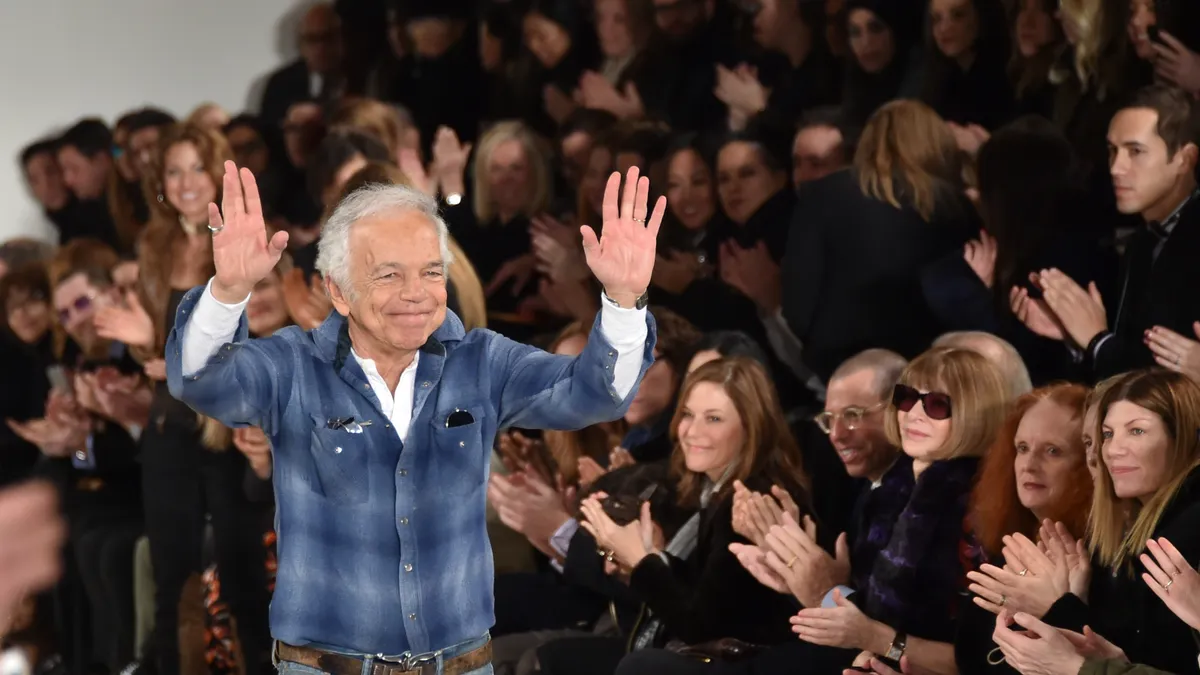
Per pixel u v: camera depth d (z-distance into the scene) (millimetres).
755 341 13156
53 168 20812
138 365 15898
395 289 6781
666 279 13977
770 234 13734
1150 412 8570
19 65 21359
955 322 11664
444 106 19062
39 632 15547
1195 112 10664
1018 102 12867
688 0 16109
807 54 15320
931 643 9406
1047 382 11352
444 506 7066
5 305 17328
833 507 11672
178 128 14383
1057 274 11094
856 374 10930
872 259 11969
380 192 7020
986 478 9469
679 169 14336
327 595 6977
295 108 19047
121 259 17953
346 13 20328
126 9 21797
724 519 10641
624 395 7012
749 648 10359
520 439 13211
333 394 7035
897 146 11977
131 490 15977
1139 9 11805
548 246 15016
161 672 13680
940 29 13211
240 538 13359
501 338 7422
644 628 11094
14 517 5875
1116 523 8734
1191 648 8297
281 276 13508
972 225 12070
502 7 18547
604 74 17047
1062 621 8586
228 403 6844
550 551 12234
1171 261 10602
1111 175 11367
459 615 7102
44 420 16219
